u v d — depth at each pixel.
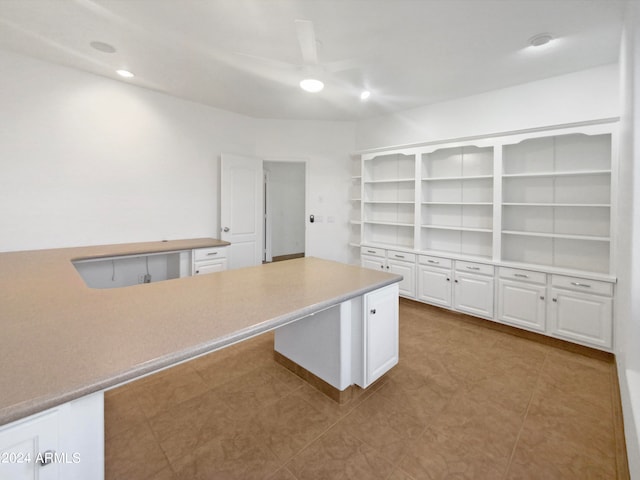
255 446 1.67
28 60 2.81
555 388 2.23
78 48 2.65
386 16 2.16
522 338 3.11
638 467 1.20
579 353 2.79
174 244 3.52
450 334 3.18
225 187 4.12
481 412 1.96
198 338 1.13
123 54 2.74
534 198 3.28
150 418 1.88
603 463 1.56
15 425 0.77
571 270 2.91
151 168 3.63
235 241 4.26
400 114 4.32
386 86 3.38
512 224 3.44
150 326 1.23
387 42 2.49
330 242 4.97
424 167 3.97
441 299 3.73
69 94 3.04
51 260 2.51
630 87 1.70
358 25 2.26
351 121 4.87
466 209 3.81
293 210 7.50
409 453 1.63
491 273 3.30
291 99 3.84
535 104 3.19
